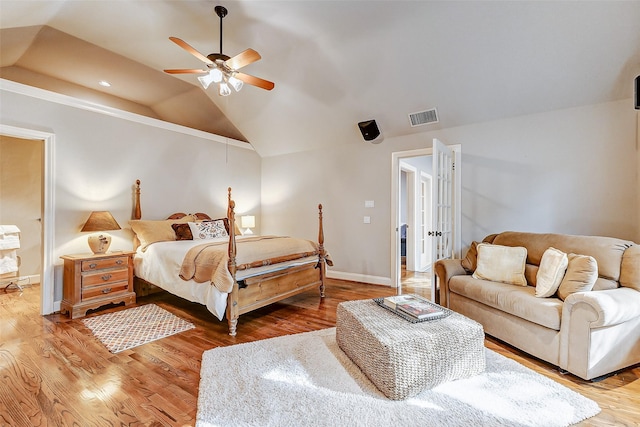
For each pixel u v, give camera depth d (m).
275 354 2.31
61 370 2.11
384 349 1.76
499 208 3.55
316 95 4.12
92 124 3.66
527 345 2.28
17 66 3.93
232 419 1.59
